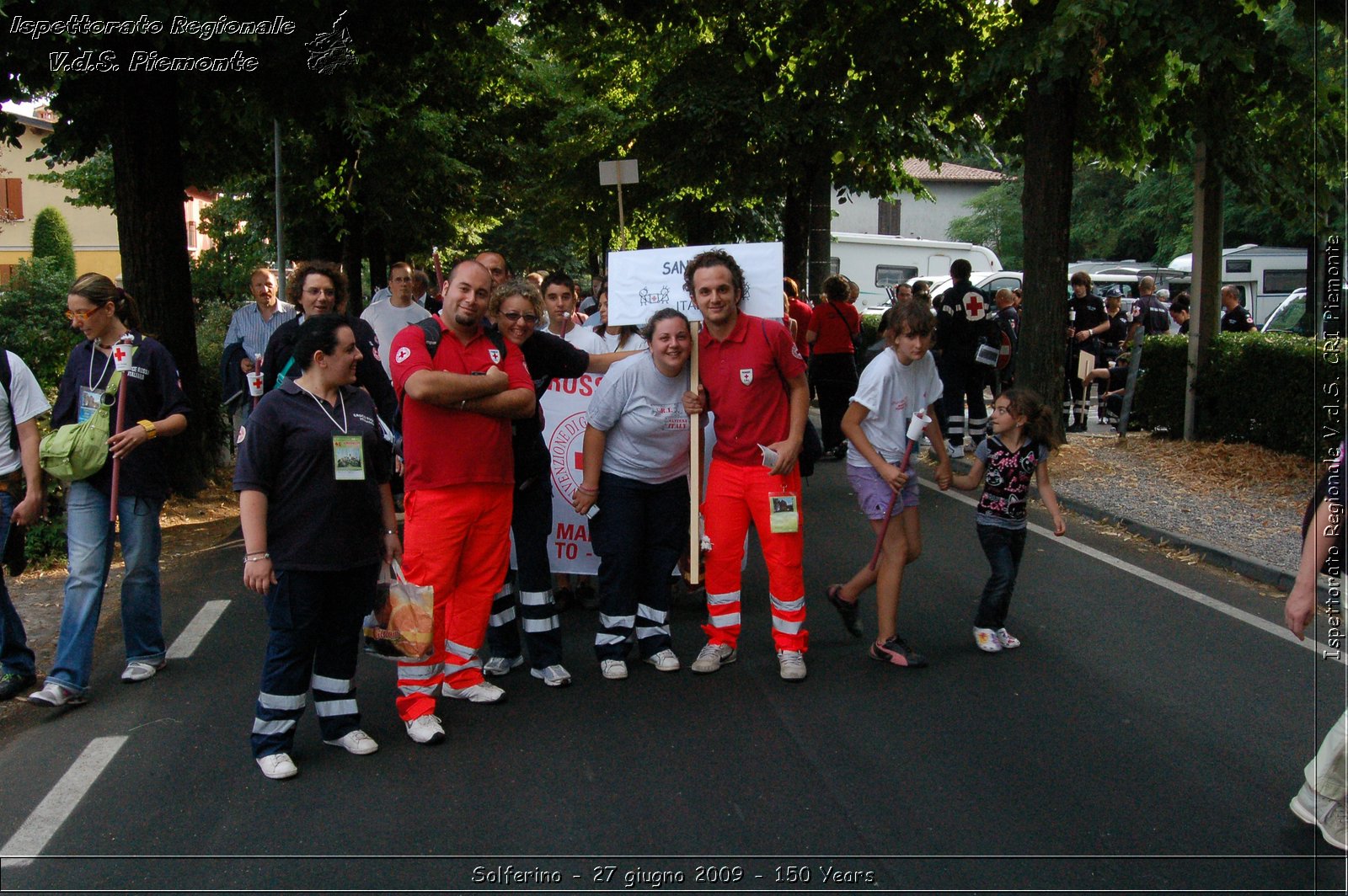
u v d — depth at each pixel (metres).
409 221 22.28
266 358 6.47
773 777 4.54
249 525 4.52
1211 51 9.52
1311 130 10.91
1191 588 7.39
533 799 4.38
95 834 4.14
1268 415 11.70
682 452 5.71
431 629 4.91
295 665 4.62
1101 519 9.52
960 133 18.50
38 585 7.86
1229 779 4.49
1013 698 5.39
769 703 5.36
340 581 4.73
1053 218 12.34
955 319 13.02
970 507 10.20
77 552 5.48
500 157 25.08
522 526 5.59
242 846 4.03
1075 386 15.88
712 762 4.70
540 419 5.71
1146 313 17.73
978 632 6.11
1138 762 4.65
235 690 5.65
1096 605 7.00
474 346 5.12
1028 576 7.70
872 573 6.16
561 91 25.77
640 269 5.90
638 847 3.99
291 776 4.59
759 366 5.52
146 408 5.75
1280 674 5.71
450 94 19.69
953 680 5.66
